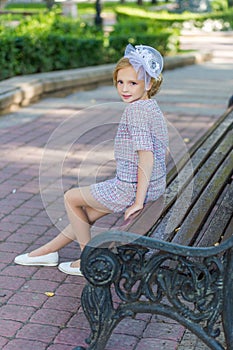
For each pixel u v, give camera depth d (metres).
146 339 3.84
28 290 4.43
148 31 18.08
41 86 11.29
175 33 18.75
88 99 11.62
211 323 3.30
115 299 4.34
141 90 3.87
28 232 5.43
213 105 11.33
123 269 3.33
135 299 3.35
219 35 26.91
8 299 4.30
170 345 3.78
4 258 4.92
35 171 7.17
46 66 12.92
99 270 3.30
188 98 11.96
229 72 16.05
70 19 15.56
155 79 3.90
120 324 3.99
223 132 6.34
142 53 3.83
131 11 25.86
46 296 4.36
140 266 3.31
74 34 14.76
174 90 12.85
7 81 11.05
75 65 13.90
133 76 3.83
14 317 4.07
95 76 12.88
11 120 9.70
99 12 21.56
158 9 35.97
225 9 34.16
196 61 18.03
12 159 7.64
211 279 3.26
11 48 12.03
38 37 12.71
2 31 12.60
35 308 4.20
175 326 3.99
